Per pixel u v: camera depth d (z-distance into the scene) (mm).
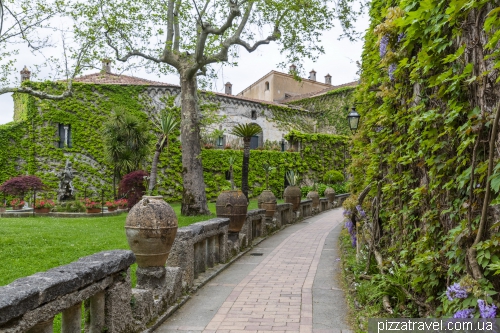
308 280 6305
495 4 2529
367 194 6598
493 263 2473
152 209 4723
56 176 21516
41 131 21500
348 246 8422
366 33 6375
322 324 4258
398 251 4688
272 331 4078
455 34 2830
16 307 2320
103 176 22219
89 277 3109
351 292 5207
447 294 2656
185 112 14602
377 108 5492
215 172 25484
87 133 22234
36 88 21547
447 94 3037
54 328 4070
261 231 11336
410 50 3633
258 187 27344
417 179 3928
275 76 40094
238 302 5148
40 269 6477
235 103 30094
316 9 13523
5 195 18375
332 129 34062
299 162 29750
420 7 2990
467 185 2824
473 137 2639
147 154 19984
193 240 5906
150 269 4723
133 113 23625
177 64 14562
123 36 13258
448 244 2902
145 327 4074
